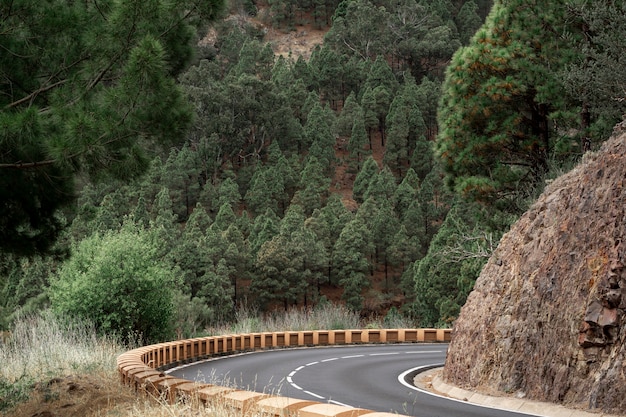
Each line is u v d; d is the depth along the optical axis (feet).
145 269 88.74
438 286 211.20
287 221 309.22
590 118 87.76
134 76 31.32
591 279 41.47
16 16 35.94
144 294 88.43
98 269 86.74
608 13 80.33
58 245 45.78
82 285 85.92
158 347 72.23
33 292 175.01
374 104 454.81
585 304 41.16
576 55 85.61
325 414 27.43
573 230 45.52
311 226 317.63
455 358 56.18
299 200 357.20
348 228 305.94
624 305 38.50
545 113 90.12
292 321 132.67
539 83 85.20
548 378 42.60
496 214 95.09
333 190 399.85
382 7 583.58
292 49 637.71
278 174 375.66
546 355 43.60
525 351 46.03
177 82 36.37
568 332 42.01
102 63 34.06
